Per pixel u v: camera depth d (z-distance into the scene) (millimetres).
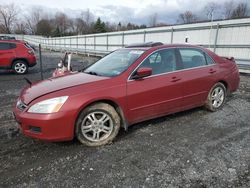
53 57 25078
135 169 3076
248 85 8711
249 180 2811
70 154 3477
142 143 3801
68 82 3838
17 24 89688
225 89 5480
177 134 4125
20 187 2750
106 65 4504
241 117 4973
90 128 3648
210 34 13547
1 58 11695
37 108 3350
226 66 5434
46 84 3930
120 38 22297
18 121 3531
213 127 4434
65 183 2811
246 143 3760
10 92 7645
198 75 4789
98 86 3658
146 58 4168
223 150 3533
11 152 3561
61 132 3400
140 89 3961
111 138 3791
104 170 3064
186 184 2756
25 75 11852
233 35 12375
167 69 4398
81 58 23828
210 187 2695
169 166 3129
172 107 4480
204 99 5059
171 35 16172
